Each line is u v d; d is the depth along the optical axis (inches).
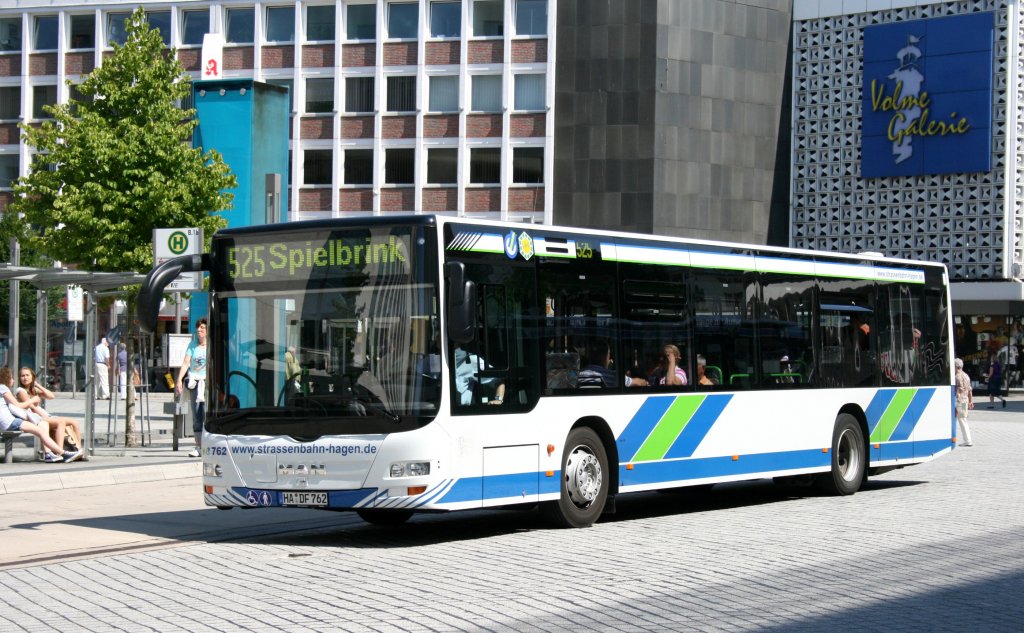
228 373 539.8
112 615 367.9
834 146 2402.8
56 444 836.0
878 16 2368.4
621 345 602.5
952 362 837.2
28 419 821.2
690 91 2374.5
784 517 624.1
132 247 1128.2
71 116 1180.5
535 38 2388.0
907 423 791.1
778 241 2444.6
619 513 660.7
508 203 2397.9
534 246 561.9
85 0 2501.2
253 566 466.0
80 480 744.3
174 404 924.0
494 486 533.6
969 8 2288.4
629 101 2362.2
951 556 483.8
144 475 775.1
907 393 791.7
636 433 605.6
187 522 602.9
